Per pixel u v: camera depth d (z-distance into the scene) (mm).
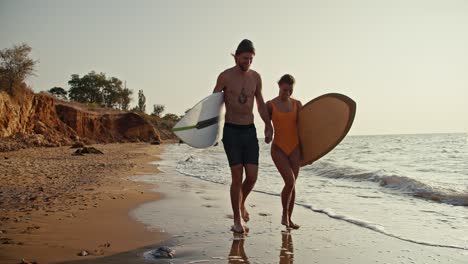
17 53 30750
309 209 6156
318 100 5133
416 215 5625
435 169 13836
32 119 34312
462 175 11562
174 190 8344
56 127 39500
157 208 6066
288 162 4879
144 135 58625
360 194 7750
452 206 6355
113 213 5555
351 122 4922
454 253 3824
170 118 114750
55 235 4211
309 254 3762
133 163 16797
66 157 19141
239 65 4664
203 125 4699
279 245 4051
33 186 8047
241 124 4625
